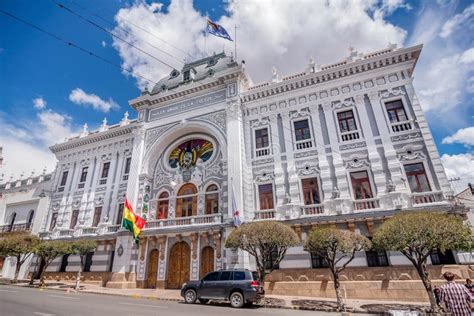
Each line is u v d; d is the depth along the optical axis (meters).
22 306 11.55
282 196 20.47
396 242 11.58
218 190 23.23
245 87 26.78
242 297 13.15
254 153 22.92
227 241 16.22
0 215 34.41
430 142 17.89
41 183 33.59
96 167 30.25
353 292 15.91
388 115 19.78
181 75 30.91
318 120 21.61
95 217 27.77
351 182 19.20
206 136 25.78
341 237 13.30
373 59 20.72
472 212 21.36
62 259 27.44
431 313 10.55
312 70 23.53
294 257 18.25
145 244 23.31
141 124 28.38
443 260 15.52
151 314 10.37
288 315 10.77
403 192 17.20
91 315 9.85
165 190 25.83
